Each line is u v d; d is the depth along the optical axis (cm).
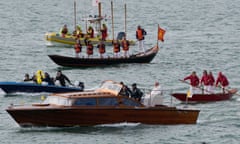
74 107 14325
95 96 14475
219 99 17425
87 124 14512
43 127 14512
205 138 14362
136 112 14600
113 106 14512
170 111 14800
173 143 13988
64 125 14488
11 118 15625
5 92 18138
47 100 14688
